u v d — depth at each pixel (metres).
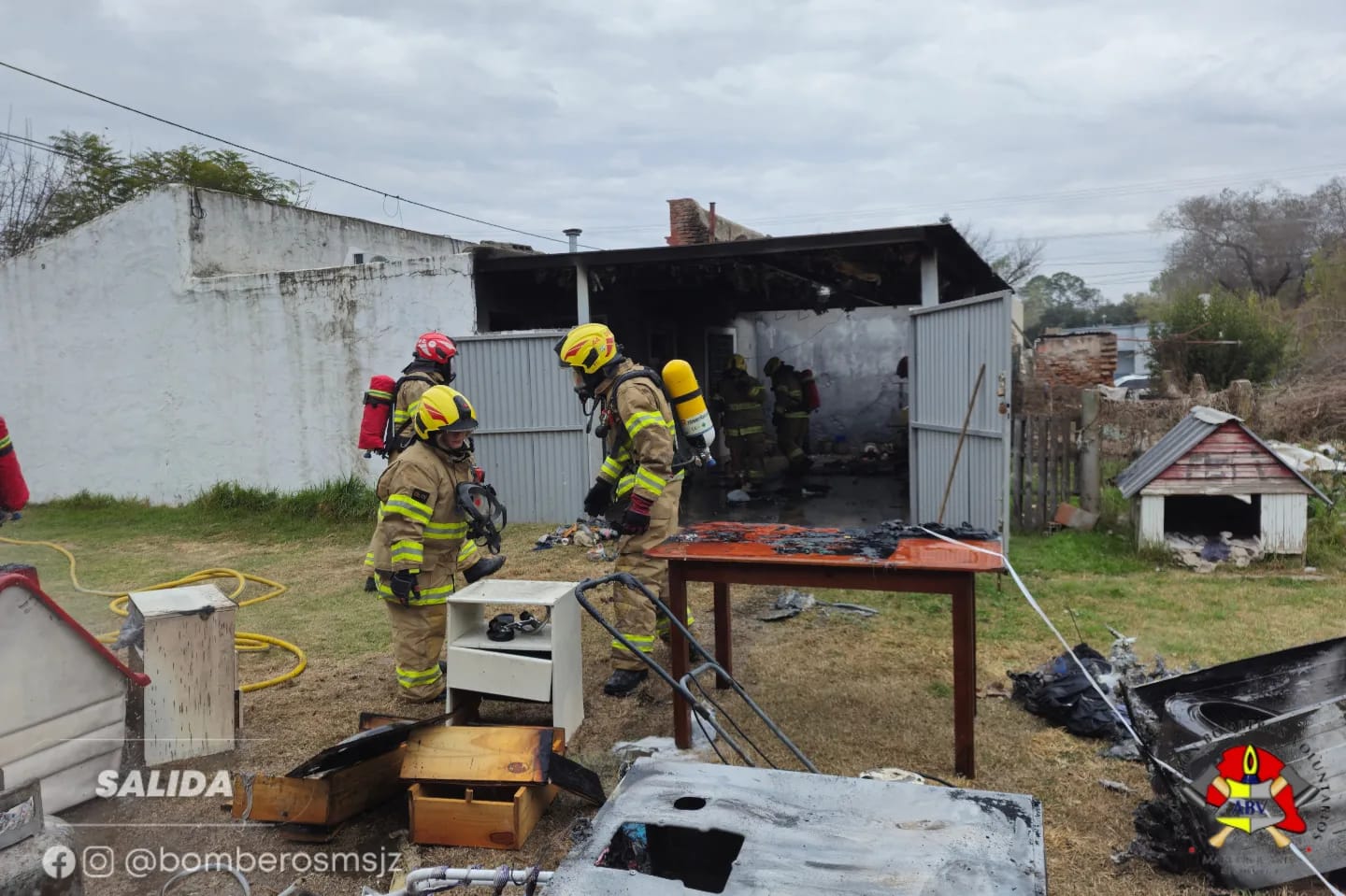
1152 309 35.41
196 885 2.97
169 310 10.98
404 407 5.71
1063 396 12.75
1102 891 2.83
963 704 3.57
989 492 6.93
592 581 3.02
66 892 2.38
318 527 9.68
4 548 9.01
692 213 15.76
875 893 1.63
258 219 11.70
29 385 11.80
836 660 5.07
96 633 5.72
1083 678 4.18
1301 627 5.45
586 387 4.78
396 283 9.98
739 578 3.77
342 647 5.55
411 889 2.25
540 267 9.77
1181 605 5.96
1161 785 3.13
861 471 13.90
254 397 10.68
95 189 20.22
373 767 3.43
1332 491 8.88
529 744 3.30
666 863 1.99
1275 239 42.16
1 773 2.78
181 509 10.86
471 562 5.09
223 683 3.97
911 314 8.69
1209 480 7.07
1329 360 23.19
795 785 2.08
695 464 4.88
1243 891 2.80
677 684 3.13
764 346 17.08
